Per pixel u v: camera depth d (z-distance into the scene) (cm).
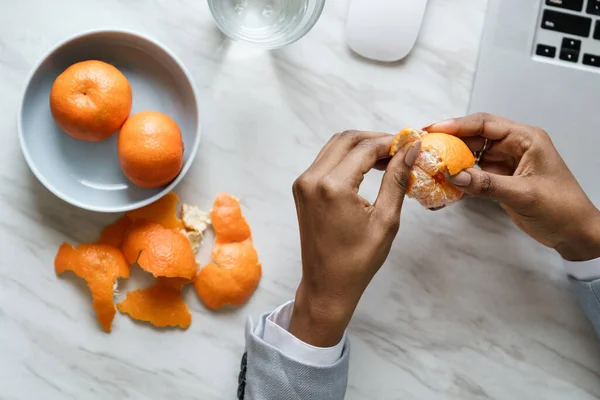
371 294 89
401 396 89
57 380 86
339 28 87
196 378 87
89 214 85
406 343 89
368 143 69
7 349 86
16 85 84
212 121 86
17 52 84
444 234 90
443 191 70
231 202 85
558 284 91
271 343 75
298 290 73
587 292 84
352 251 67
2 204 85
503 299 90
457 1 88
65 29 85
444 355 90
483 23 88
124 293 86
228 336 87
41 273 86
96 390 87
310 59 87
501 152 81
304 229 69
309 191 67
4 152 84
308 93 87
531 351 91
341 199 66
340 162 68
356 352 89
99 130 77
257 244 88
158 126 76
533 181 77
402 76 88
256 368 72
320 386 71
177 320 86
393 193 67
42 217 85
